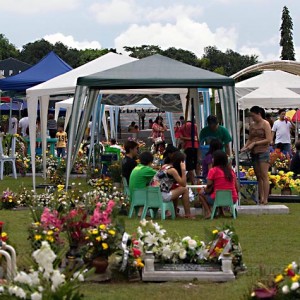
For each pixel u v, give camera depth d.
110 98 23.14
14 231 10.91
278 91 21.14
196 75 14.06
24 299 5.51
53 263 6.46
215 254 7.91
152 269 7.70
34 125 16.77
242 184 14.78
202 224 11.88
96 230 7.58
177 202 13.02
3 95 23.36
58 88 16.52
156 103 23.95
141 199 12.69
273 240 10.33
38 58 100.44
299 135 32.56
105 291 7.19
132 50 81.25
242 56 92.06
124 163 14.42
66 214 7.72
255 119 14.38
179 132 18.34
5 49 107.88
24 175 22.52
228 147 15.30
